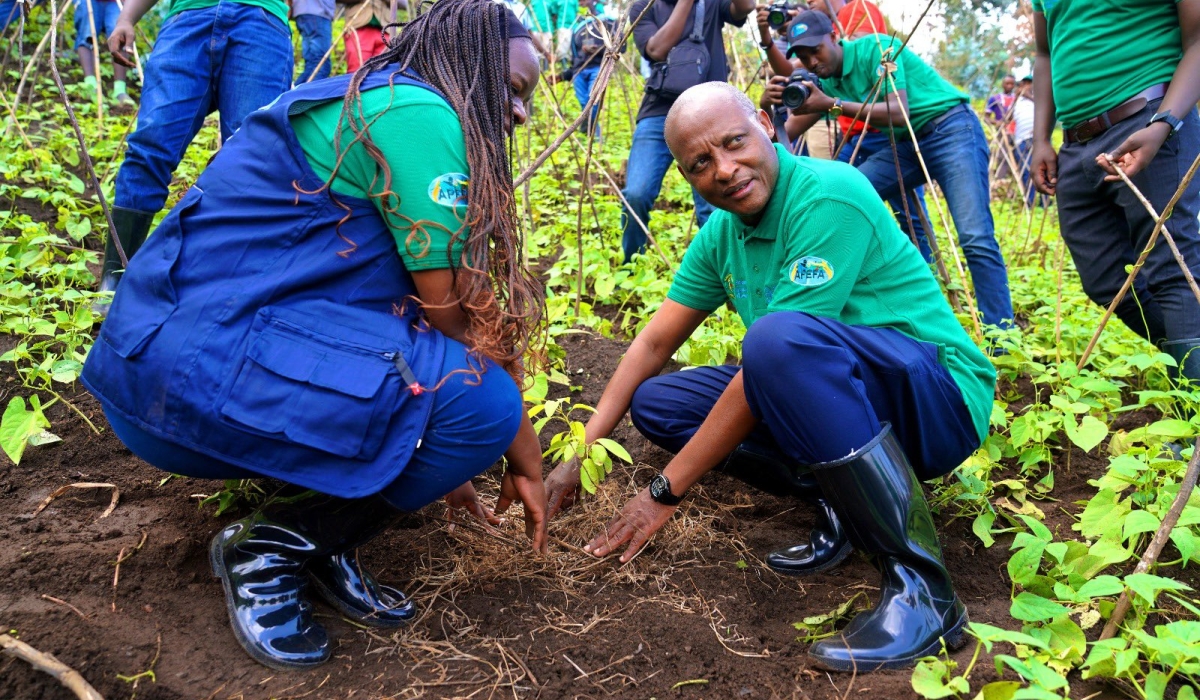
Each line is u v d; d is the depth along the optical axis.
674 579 2.11
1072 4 2.86
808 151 4.95
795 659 1.80
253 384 1.56
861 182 1.96
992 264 3.72
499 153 1.73
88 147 5.36
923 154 3.88
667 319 2.36
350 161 1.61
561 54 6.36
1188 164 2.71
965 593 2.08
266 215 1.62
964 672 1.60
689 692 1.70
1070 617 1.90
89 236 4.22
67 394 2.75
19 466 2.37
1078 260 3.12
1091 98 2.87
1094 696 1.64
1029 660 1.50
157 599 1.83
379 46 6.19
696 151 1.91
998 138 7.27
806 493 2.20
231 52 3.31
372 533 1.78
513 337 1.76
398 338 1.64
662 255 3.90
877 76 3.79
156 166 3.24
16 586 1.81
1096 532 2.00
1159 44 2.74
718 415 1.93
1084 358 3.08
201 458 1.65
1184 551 1.87
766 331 1.80
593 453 2.17
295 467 1.59
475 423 1.66
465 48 1.71
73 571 1.88
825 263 1.91
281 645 1.68
